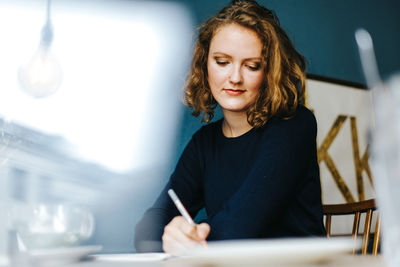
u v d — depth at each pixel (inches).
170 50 74.7
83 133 66.2
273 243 19.1
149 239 43.1
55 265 22.2
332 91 90.2
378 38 107.4
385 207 12.8
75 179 63.7
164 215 47.3
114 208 66.1
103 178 66.3
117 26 71.1
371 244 87.4
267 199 40.3
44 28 61.4
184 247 32.6
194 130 74.5
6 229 24.8
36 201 58.3
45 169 60.3
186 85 57.4
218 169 49.3
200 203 53.7
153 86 72.5
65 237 25.4
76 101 66.5
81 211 27.1
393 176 12.4
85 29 68.5
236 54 46.6
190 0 77.5
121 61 70.7
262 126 47.0
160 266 21.1
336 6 100.5
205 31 51.6
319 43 95.0
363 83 100.6
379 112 12.5
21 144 57.7
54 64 60.5
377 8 109.3
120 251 65.4
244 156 47.8
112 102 69.3
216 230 38.5
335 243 19.1
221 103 48.4
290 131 44.6
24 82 59.0
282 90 46.9
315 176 47.3
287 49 51.0
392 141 12.2
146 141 70.6
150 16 73.8
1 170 26.5
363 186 89.7
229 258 18.7
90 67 68.3
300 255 18.8
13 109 60.4
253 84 47.1
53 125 63.5
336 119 89.2
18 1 64.1
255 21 46.7
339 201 85.9
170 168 71.6
